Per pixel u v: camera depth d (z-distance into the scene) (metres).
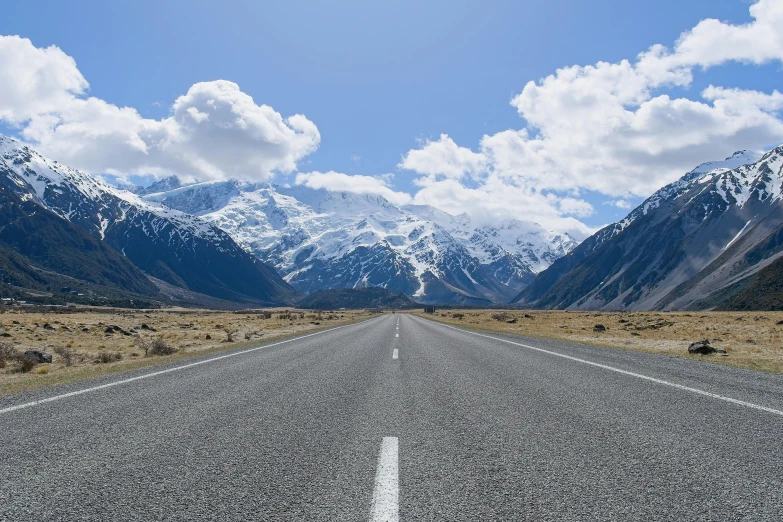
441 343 23.38
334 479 5.02
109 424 7.32
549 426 7.16
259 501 4.46
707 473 5.16
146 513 4.21
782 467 5.32
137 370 13.58
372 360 16.09
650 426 7.09
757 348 22.08
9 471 5.25
